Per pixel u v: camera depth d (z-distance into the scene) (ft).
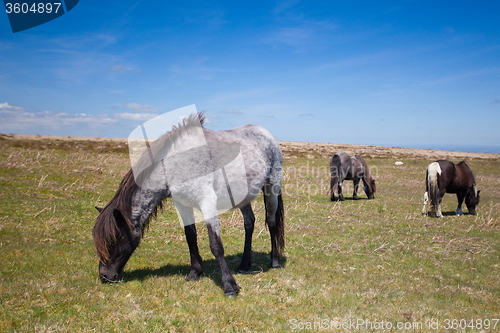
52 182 29.66
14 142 60.95
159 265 15.57
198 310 10.91
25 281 11.99
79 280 12.52
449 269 17.47
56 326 9.26
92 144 74.59
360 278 15.31
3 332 8.76
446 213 35.32
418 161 93.97
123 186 12.51
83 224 20.80
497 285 15.48
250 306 11.55
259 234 22.27
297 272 15.67
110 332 9.36
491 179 64.28
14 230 17.76
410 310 11.90
